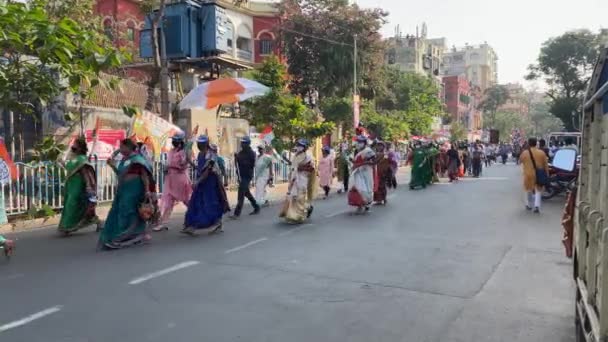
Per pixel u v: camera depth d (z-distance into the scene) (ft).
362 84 114.62
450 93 269.64
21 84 33.09
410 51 228.43
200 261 24.20
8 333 15.42
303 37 106.42
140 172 27.73
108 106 54.65
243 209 43.86
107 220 27.43
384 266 23.41
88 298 18.62
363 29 107.45
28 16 28.17
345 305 18.11
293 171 35.88
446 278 21.57
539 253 26.32
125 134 51.11
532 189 42.11
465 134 218.79
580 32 177.47
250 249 26.94
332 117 107.34
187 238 30.07
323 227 33.99
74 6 51.70
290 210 35.45
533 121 361.30
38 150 38.58
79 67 31.83
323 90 110.01
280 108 74.90
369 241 29.17
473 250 26.94
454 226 34.35
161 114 57.16
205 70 72.69
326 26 106.83
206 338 15.12
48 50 28.89
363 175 40.27
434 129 176.45
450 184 70.54
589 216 12.28
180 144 33.60
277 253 25.99
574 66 177.58
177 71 70.79
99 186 43.91
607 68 13.20
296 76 109.29
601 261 10.34
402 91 157.58
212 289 19.81
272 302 18.35
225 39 69.62
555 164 22.48
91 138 48.29
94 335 15.28
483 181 76.48
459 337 15.43
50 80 33.71
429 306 18.10
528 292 19.79
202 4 67.77
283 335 15.40
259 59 122.21
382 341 15.07
